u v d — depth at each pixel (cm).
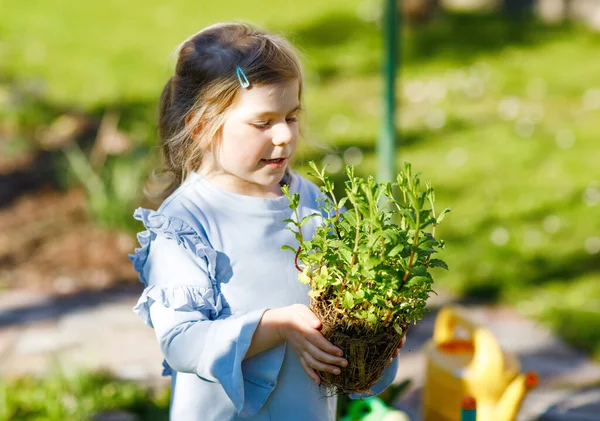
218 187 178
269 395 174
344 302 153
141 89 842
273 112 168
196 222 173
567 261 499
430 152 701
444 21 1084
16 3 1175
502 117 789
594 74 919
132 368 368
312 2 1182
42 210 575
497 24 1088
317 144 221
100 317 430
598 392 352
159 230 170
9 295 460
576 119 785
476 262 499
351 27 1069
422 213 150
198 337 163
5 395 322
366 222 154
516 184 628
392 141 403
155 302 171
